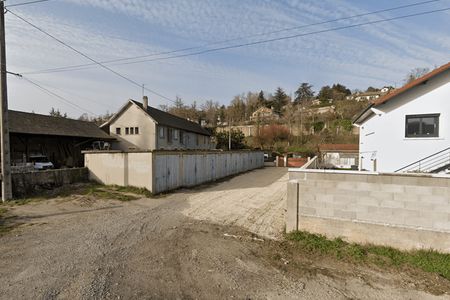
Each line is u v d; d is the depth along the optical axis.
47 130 21.62
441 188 5.38
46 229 6.92
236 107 75.19
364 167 15.10
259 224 7.92
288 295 4.12
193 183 15.93
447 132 10.30
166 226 7.49
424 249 5.51
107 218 8.14
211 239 6.53
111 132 27.97
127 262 5.04
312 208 6.54
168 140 28.61
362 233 6.04
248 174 22.67
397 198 5.72
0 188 10.72
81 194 11.55
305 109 57.25
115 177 13.53
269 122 53.78
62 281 4.23
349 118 47.41
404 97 11.01
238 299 3.96
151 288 4.13
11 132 18.41
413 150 10.84
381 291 4.30
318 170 6.44
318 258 5.53
